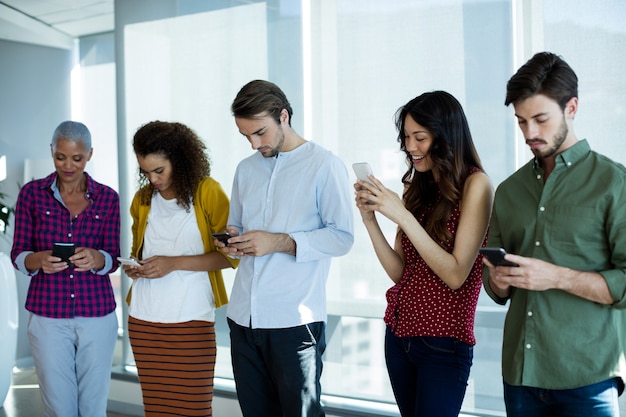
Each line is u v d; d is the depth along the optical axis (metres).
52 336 2.97
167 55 4.31
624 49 2.82
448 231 2.13
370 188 2.11
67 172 2.93
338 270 3.64
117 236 3.14
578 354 1.74
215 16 4.10
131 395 4.34
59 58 5.75
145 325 2.90
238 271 2.60
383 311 3.50
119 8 4.50
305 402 2.46
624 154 2.84
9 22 5.09
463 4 3.23
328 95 3.67
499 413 3.22
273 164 2.57
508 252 1.94
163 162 2.78
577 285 1.68
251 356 2.55
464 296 2.11
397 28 3.43
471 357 2.12
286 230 2.49
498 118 3.17
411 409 2.24
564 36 2.96
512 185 1.92
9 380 4.16
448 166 2.09
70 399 3.04
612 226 1.70
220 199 2.86
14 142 5.55
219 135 4.12
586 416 1.74
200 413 2.87
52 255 2.80
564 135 1.74
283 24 3.83
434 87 3.33
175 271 2.84
